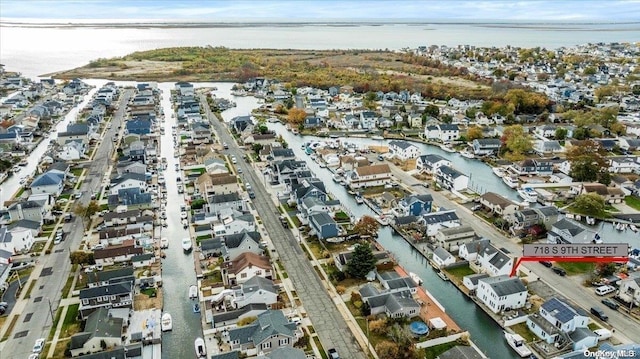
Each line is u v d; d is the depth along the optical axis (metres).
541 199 115.62
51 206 107.31
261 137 158.75
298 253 91.06
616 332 68.88
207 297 77.25
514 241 95.38
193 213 106.94
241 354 64.06
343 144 160.62
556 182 128.50
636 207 112.88
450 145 163.25
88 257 84.75
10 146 149.62
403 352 62.09
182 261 88.69
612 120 176.25
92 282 77.94
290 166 125.94
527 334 69.12
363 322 71.25
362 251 82.25
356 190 121.81
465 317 73.88
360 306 73.69
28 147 153.12
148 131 165.75
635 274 78.19
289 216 106.56
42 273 83.56
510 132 158.25
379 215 107.50
